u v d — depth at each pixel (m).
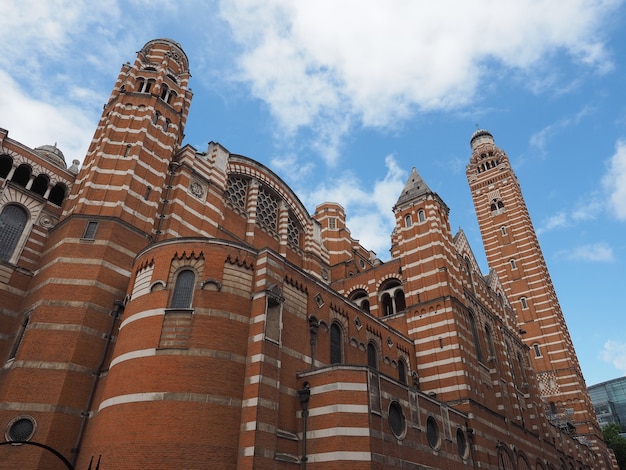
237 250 30.97
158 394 25.08
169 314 27.78
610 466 80.50
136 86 44.41
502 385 50.84
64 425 27.39
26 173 38.47
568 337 92.75
